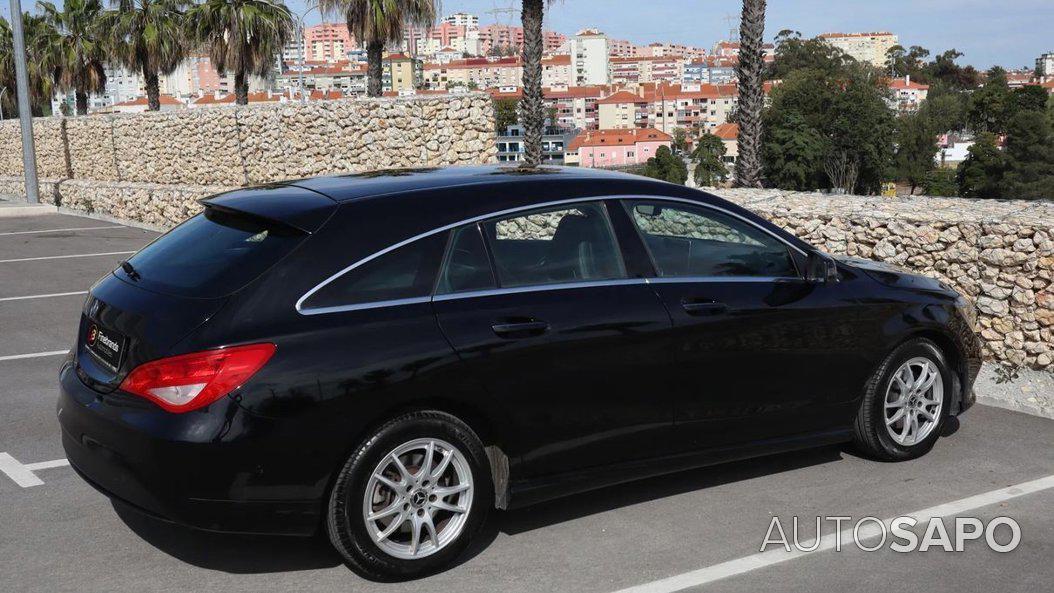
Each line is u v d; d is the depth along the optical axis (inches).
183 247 158.1
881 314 191.0
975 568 151.2
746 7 512.4
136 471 136.6
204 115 818.2
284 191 163.6
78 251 557.9
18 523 168.9
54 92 1823.3
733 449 178.9
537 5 677.9
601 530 165.8
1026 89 3208.7
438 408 148.8
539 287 158.2
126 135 929.5
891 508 175.0
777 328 178.9
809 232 309.1
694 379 170.7
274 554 156.2
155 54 1469.0
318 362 138.0
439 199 156.4
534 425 155.9
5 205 853.2
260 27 1314.0
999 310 262.5
